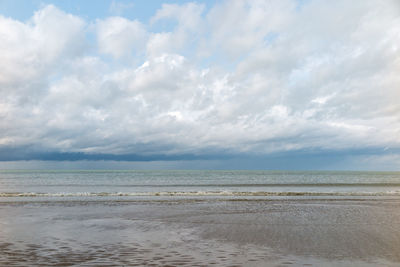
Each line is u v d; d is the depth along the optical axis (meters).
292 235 12.16
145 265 8.33
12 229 13.34
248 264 8.41
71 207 20.66
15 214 17.59
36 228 13.58
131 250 9.91
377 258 8.98
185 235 12.19
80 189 41.34
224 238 11.66
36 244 10.67
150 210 19.31
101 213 18.02
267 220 15.71
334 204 22.58
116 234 12.38
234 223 14.89
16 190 39.03
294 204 22.56
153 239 11.49
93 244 10.70
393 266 8.26
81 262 8.59
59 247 10.27
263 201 24.58
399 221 15.41
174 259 8.89
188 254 9.41
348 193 32.31
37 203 22.73
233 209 19.81
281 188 43.81
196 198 27.22
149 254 9.44
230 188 44.03
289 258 8.99
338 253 9.51
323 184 52.53
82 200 25.03
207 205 21.89
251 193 31.98
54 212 18.41
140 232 12.80
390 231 12.90
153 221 15.45
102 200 25.08
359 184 52.81
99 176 99.94
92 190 39.62
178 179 79.12
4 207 20.55
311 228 13.59
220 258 9.00
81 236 11.98
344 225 14.29
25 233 12.52
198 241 11.16
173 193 31.77
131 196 29.25
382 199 26.33
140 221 15.45
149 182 62.44
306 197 28.42
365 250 9.85
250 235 12.16
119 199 26.14
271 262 8.59
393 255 9.30
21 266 8.22
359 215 17.38
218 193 32.19
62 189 41.16
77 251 9.76
